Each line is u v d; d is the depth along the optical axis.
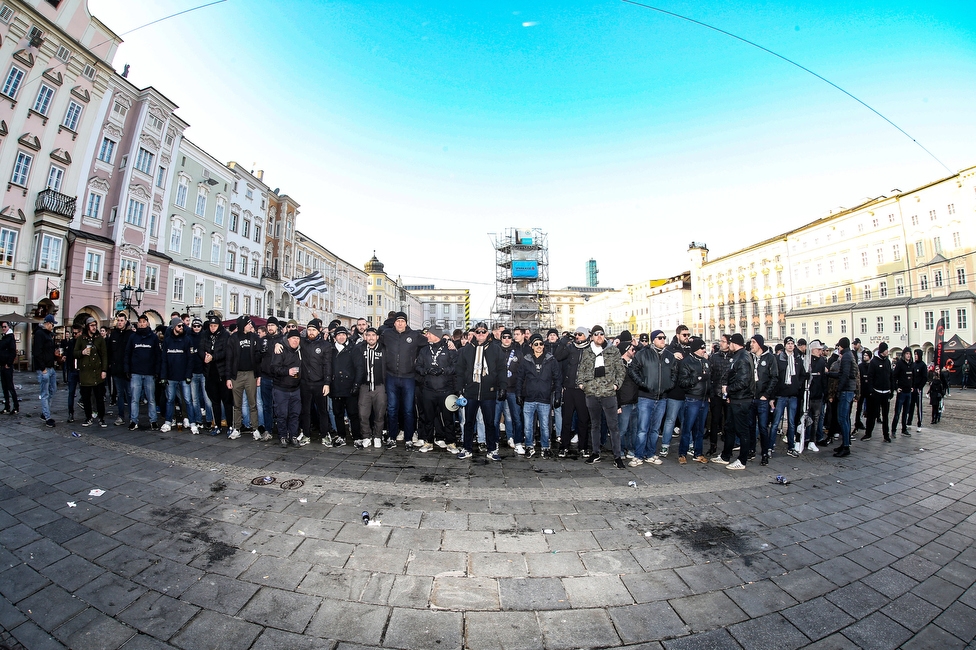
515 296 43.69
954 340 26.52
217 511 4.28
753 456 7.00
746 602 3.04
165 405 8.68
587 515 4.40
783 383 7.33
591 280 130.00
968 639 2.71
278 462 5.91
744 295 52.72
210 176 30.41
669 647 2.59
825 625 2.81
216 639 2.57
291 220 41.12
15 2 19.12
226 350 7.16
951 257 32.66
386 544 3.71
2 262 18.98
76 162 21.98
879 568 3.53
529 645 2.59
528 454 6.77
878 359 8.55
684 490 5.21
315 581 3.16
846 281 40.59
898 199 36.22
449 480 5.39
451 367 6.92
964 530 4.28
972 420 11.94
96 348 7.76
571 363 6.85
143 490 4.77
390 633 2.66
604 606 2.96
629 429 7.01
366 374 6.95
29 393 12.15
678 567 3.47
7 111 19.31
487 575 3.29
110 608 2.82
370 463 6.05
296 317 41.59
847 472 6.20
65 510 4.23
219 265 31.27
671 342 7.21
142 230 24.72
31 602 2.86
